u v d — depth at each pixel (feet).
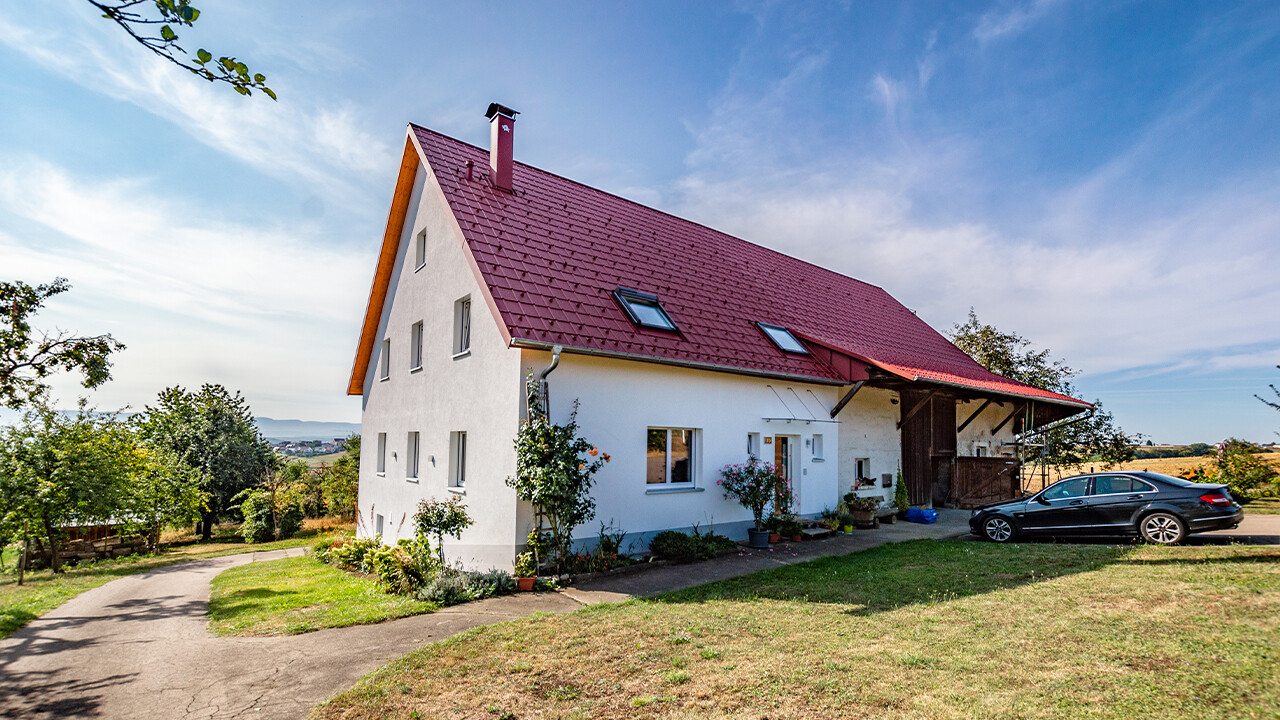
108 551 73.77
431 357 43.29
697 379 38.47
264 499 90.38
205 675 18.81
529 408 30.81
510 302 32.68
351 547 48.24
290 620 25.75
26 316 36.04
